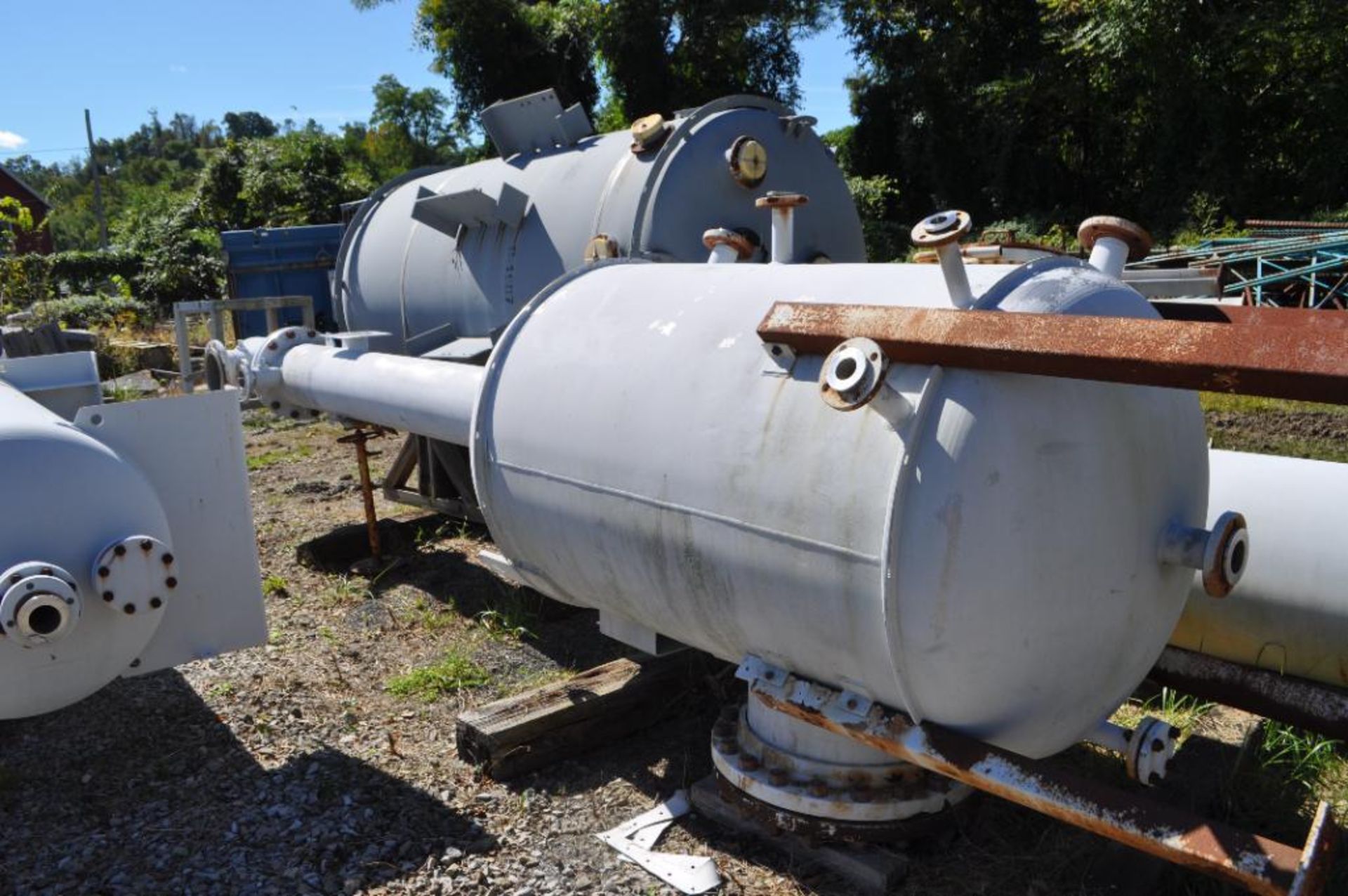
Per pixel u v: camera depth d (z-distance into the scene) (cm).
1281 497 367
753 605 290
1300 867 212
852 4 2370
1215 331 207
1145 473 265
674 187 552
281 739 407
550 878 317
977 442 244
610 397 334
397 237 730
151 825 349
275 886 314
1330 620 350
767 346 288
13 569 304
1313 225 1477
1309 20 1831
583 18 2300
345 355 553
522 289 614
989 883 305
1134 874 300
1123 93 2133
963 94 2342
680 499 303
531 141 675
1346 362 187
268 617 538
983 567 244
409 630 516
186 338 849
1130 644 275
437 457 650
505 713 383
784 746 322
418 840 338
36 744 407
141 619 335
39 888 316
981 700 260
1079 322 226
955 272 261
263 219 2545
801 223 607
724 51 2394
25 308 1805
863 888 305
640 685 402
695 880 312
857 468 260
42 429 326
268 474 876
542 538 365
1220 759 356
